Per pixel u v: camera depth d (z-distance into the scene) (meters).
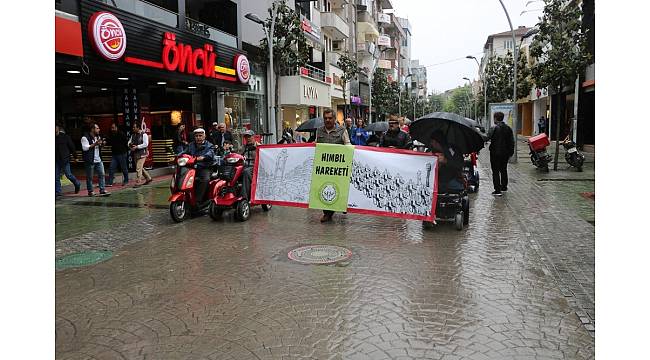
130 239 7.74
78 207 10.73
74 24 11.27
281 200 9.29
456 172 8.35
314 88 31.08
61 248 7.21
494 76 53.34
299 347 3.99
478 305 4.84
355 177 8.76
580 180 14.55
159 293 5.29
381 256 6.59
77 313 4.77
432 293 5.18
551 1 16.91
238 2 21.67
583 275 5.74
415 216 8.36
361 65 51.72
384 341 4.08
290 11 21.38
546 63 17.00
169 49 15.09
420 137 8.52
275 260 6.46
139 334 4.28
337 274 5.84
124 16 13.30
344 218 9.29
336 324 4.43
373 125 17.02
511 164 20.44
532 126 51.22
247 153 10.54
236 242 7.48
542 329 4.28
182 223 8.96
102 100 17.70
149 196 12.34
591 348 3.93
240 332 4.29
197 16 20.66
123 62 13.25
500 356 3.81
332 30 38.88
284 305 4.90
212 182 9.17
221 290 5.36
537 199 11.18
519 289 5.29
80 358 3.86
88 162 12.14
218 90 20.98
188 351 3.95
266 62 22.73
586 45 16.86
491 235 7.75
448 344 4.01
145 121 17.62
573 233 7.82
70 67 12.55
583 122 25.75
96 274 5.97
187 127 19.75
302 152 9.17
